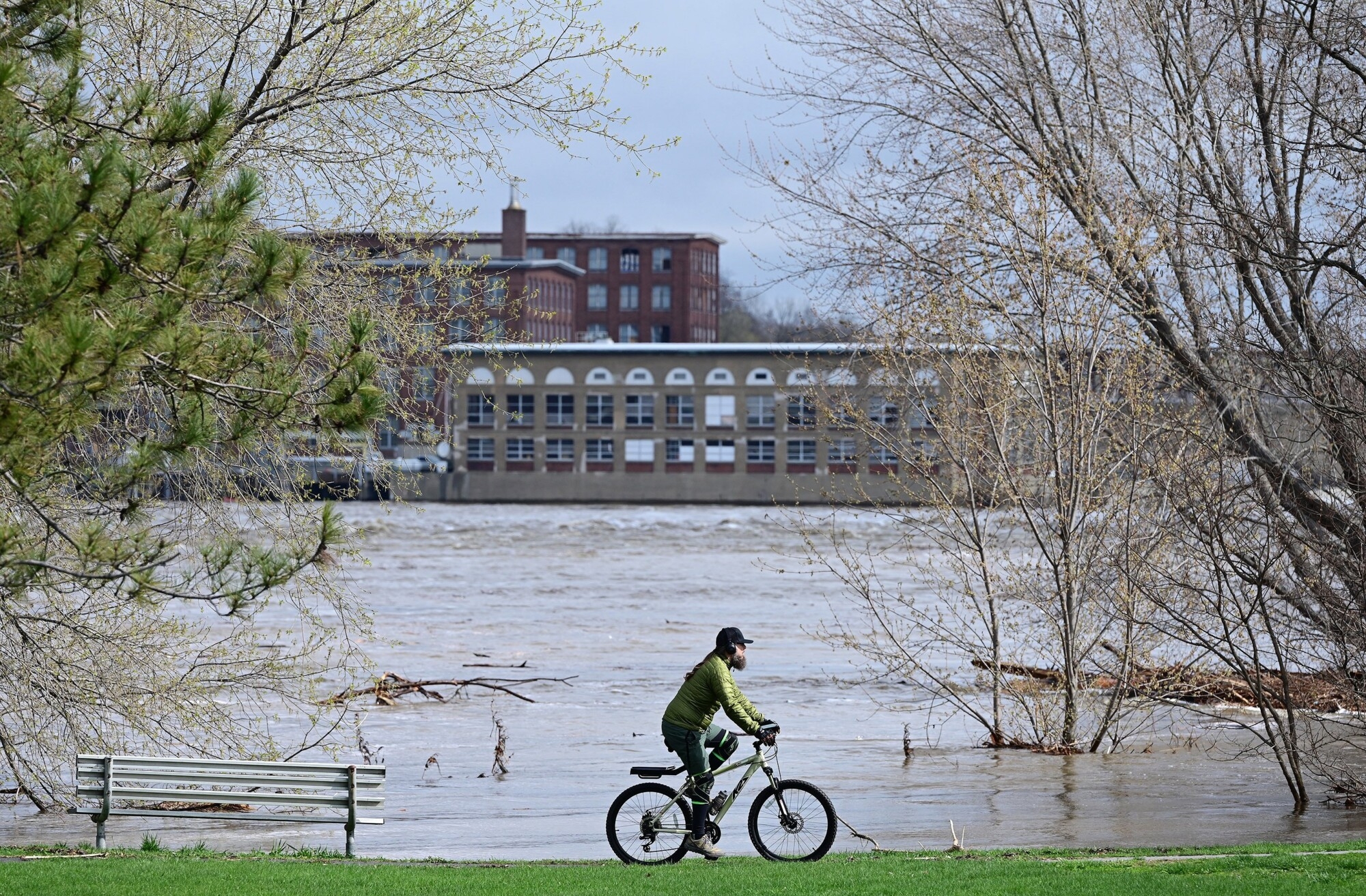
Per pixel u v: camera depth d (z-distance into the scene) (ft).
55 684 137.28
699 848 109.70
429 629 346.33
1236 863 105.09
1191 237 174.29
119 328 77.25
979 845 128.16
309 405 92.38
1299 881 95.04
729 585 477.36
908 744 190.08
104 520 97.45
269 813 149.07
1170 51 187.01
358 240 144.97
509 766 182.80
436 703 238.48
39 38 89.66
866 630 330.75
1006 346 185.68
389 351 141.59
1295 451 163.12
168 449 86.89
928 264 194.29
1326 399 156.25
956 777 171.12
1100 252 181.57
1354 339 159.94
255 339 105.40
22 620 131.95
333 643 296.30
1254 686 152.25
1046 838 132.16
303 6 132.98
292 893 90.27
